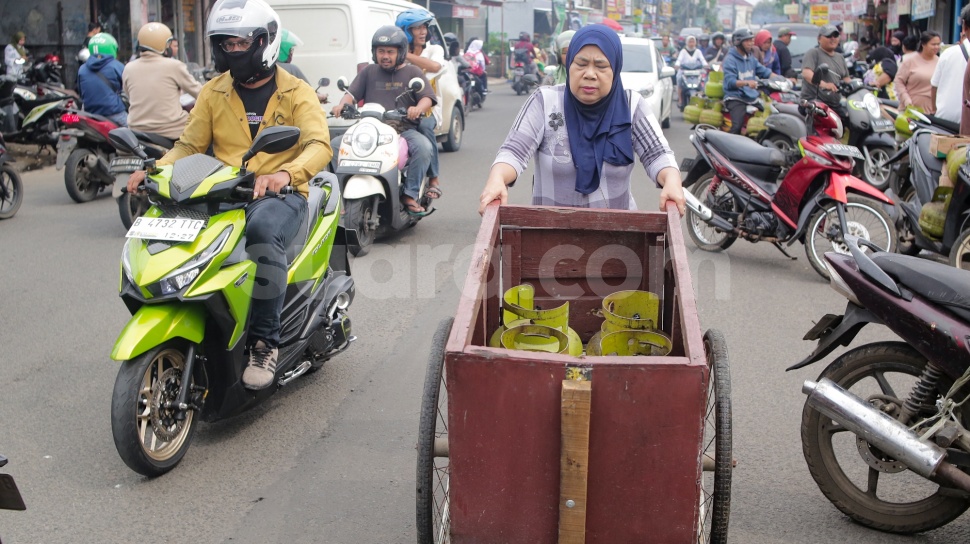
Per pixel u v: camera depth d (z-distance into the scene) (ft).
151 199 13.84
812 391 11.61
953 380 11.39
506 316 11.79
